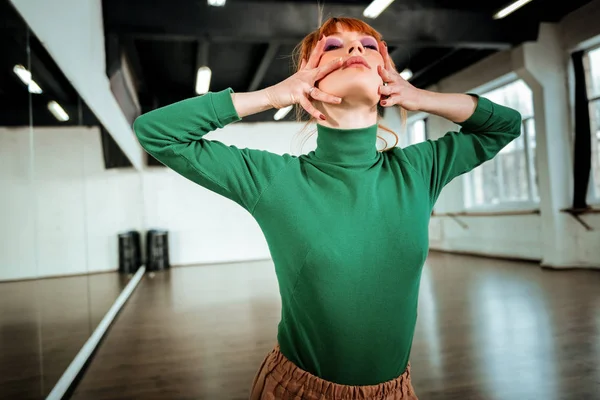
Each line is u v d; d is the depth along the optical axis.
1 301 2.07
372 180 0.72
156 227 10.19
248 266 9.48
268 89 0.74
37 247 2.71
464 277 6.38
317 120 0.77
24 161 2.53
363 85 0.69
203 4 5.53
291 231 0.69
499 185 8.70
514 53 7.08
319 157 0.76
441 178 0.81
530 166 7.92
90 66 4.32
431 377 2.68
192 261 10.30
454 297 4.98
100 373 3.04
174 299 5.87
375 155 0.78
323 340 0.71
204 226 10.40
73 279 3.58
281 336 0.80
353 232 0.68
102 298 4.67
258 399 0.81
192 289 6.67
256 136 10.58
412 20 6.29
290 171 0.73
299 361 0.75
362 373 0.72
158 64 7.93
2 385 2.02
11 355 2.13
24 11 2.39
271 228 0.72
